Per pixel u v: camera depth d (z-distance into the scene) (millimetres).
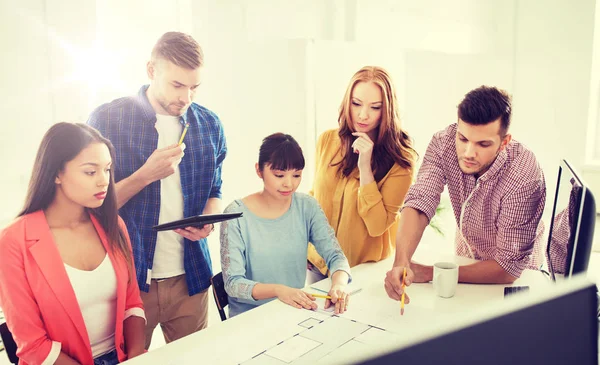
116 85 1884
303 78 2395
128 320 1435
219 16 2162
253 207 1627
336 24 2664
